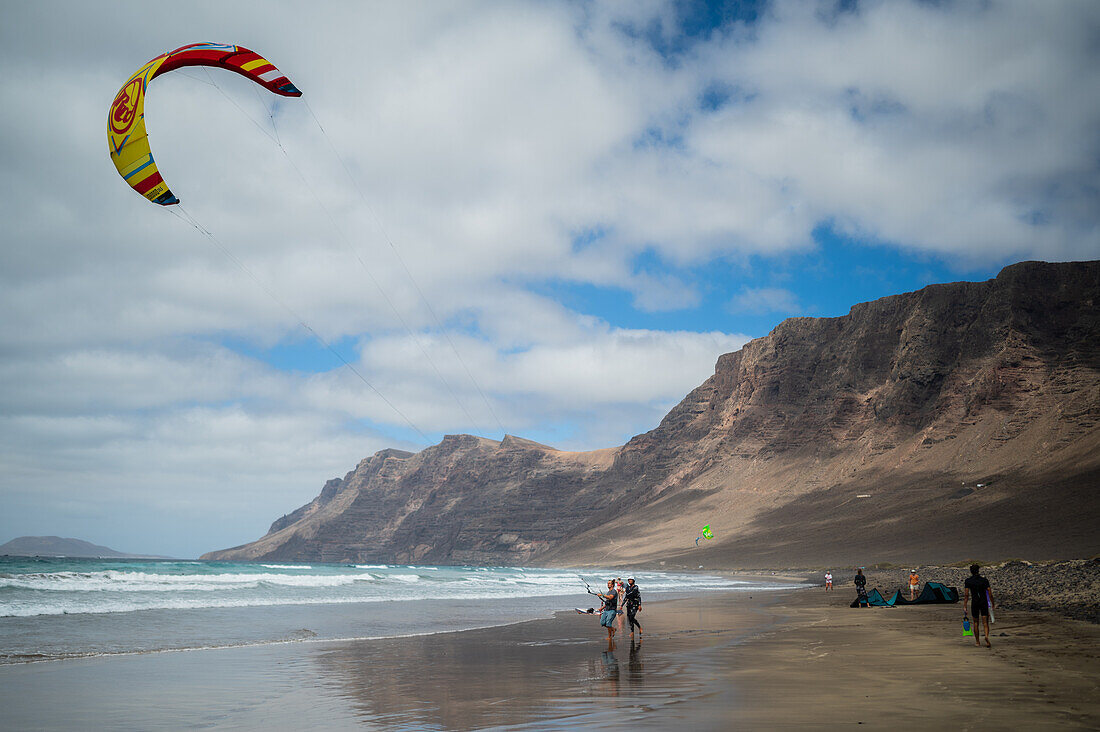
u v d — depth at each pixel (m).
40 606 33.84
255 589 51.00
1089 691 14.00
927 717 11.95
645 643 25.50
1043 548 108.19
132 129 23.61
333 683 17.64
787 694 14.34
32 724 13.45
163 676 18.53
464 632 29.94
